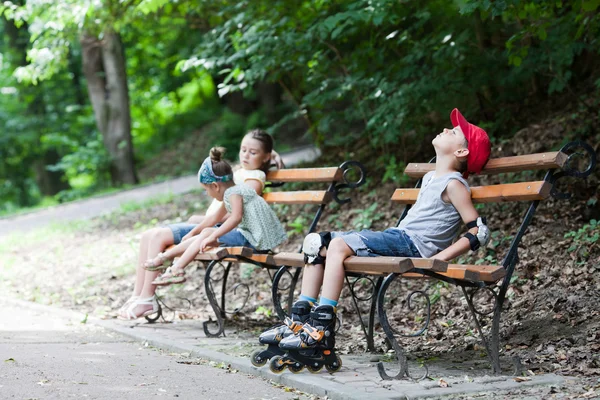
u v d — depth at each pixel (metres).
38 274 12.02
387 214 10.80
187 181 22.67
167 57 34.22
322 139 14.52
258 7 12.10
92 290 10.44
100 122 26.52
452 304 7.73
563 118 10.91
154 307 8.24
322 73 12.62
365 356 6.45
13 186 35.16
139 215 15.92
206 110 36.53
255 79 11.77
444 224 5.96
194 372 5.88
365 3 10.96
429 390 5.09
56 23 13.07
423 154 12.66
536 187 5.69
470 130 6.11
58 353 6.48
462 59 11.63
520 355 6.11
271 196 8.07
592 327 6.33
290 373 5.68
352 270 5.78
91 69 26.25
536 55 11.25
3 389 5.11
